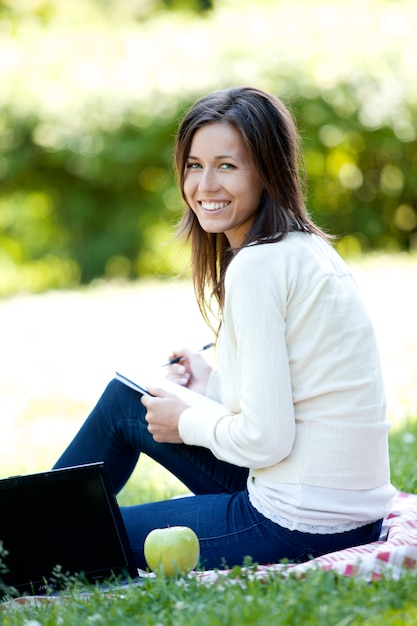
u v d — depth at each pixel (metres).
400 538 4.06
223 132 4.21
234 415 4.18
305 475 3.99
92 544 4.12
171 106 19.61
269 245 4.04
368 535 4.16
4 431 9.60
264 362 3.90
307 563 3.81
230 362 4.13
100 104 19.84
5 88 20.05
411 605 3.52
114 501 4.17
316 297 3.97
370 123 19.70
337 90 19.36
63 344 13.82
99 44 20.42
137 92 19.69
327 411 3.98
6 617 3.69
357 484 4.04
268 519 4.05
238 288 3.97
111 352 12.99
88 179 21.14
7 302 18.78
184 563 3.99
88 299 17.98
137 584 3.92
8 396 11.09
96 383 11.41
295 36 19.50
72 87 19.94
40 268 22.05
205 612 3.45
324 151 20.12
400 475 6.18
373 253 21.14
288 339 4.00
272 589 3.61
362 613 3.40
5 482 4.09
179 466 4.47
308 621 3.34
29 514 4.10
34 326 15.45
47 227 21.81
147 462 7.74
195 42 19.78
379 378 4.12
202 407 4.39
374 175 21.08
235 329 4.00
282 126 4.25
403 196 21.34
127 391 4.57
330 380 3.98
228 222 4.30
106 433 4.58
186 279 19.73
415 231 21.64
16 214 21.66
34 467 8.03
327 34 19.62
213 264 4.65
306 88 19.22
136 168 20.64
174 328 14.23
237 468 4.41
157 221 21.19
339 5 20.45
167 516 4.28
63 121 19.94
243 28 19.75
